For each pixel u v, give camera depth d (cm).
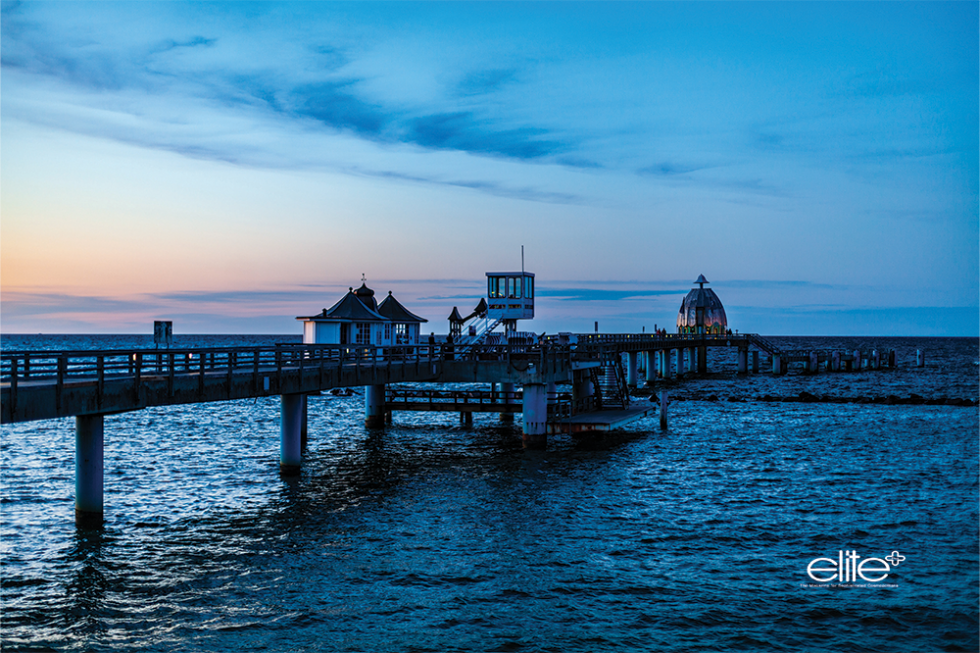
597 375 5472
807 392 7819
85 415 2369
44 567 2198
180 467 3753
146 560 2275
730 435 4872
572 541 2488
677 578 2152
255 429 5403
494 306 5728
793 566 2250
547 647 1734
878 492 3175
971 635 1783
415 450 4300
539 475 3547
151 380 2508
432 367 4159
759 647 1734
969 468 3691
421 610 1931
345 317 4978
